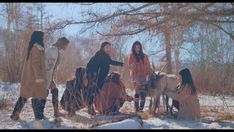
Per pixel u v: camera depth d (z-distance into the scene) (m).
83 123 10.41
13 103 13.20
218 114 12.32
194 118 11.45
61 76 18.20
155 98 11.80
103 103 11.49
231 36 12.29
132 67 12.05
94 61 11.65
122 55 13.52
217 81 19.12
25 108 12.70
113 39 12.90
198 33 12.38
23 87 10.69
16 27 21.41
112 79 11.66
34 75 10.58
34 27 14.87
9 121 10.65
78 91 11.52
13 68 22.56
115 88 11.60
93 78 11.53
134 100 11.91
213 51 17.42
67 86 11.59
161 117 11.56
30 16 14.86
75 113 11.61
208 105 14.43
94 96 11.48
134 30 12.55
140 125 10.09
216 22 11.68
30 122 10.34
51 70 11.08
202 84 19.08
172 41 12.37
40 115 10.73
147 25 12.17
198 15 11.16
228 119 11.74
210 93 18.89
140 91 11.89
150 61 12.61
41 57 10.60
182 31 11.78
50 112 12.18
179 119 11.38
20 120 10.82
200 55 17.89
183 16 11.02
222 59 18.78
